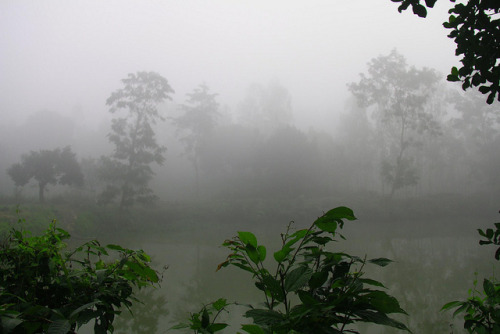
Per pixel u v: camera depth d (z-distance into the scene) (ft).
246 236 4.46
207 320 4.53
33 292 4.83
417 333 17.65
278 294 4.09
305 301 3.64
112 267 5.41
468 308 6.72
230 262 4.75
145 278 5.59
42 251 4.91
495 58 7.10
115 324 19.69
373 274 31.81
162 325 19.42
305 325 3.46
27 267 4.83
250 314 3.76
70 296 5.11
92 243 5.75
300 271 4.10
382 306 3.48
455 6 7.20
